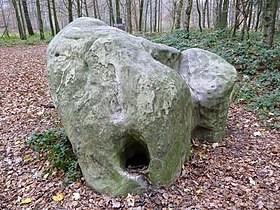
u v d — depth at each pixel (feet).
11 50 49.90
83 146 12.06
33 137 16.37
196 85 15.30
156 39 39.55
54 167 13.92
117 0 62.95
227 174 13.16
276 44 33.50
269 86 24.16
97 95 11.73
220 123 15.75
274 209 11.00
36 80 28.81
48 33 80.59
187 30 43.01
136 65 11.63
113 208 10.84
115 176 11.51
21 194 12.59
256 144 16.15
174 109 11.23
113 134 11.32
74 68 12.67
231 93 16.24
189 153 13.71
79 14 60.49
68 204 11.33
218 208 10.88
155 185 11.46
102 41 12.27
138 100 11.10
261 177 13.07
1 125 19.30
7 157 15.52
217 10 60.64
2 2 94.79
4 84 27.55
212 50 31.35
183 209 10.66
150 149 11.07
